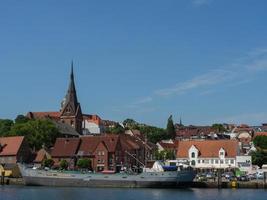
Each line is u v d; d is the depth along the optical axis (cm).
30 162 19788
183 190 13675
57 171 14762
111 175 14362
